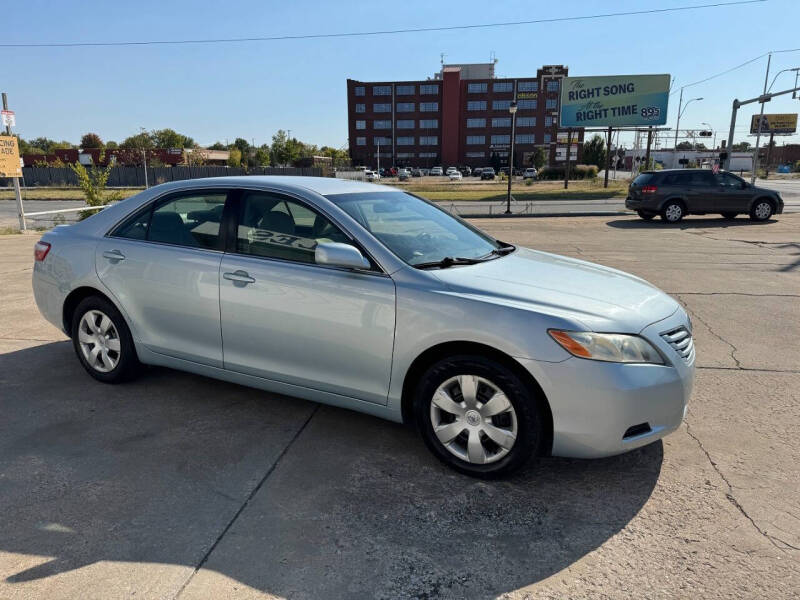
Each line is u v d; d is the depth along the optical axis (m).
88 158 69.19
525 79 104.31
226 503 2.89
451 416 3.16
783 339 5.64
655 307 3.22
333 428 3.74
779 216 19.83
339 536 2.64
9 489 2.99
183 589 2.29
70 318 4.57
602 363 2.80
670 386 2.93
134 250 4.08
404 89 107.56
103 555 2.48
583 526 2.72
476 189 43.44
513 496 2.97
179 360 4.02
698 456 3.37
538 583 2.34
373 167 110.50
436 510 2.85
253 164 94.88
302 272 3.44
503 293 3.05
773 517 2.77
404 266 3.23
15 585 2.29
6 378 4.52
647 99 38.62
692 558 2.49
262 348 3.62
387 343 3.19
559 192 37.16
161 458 3.33
